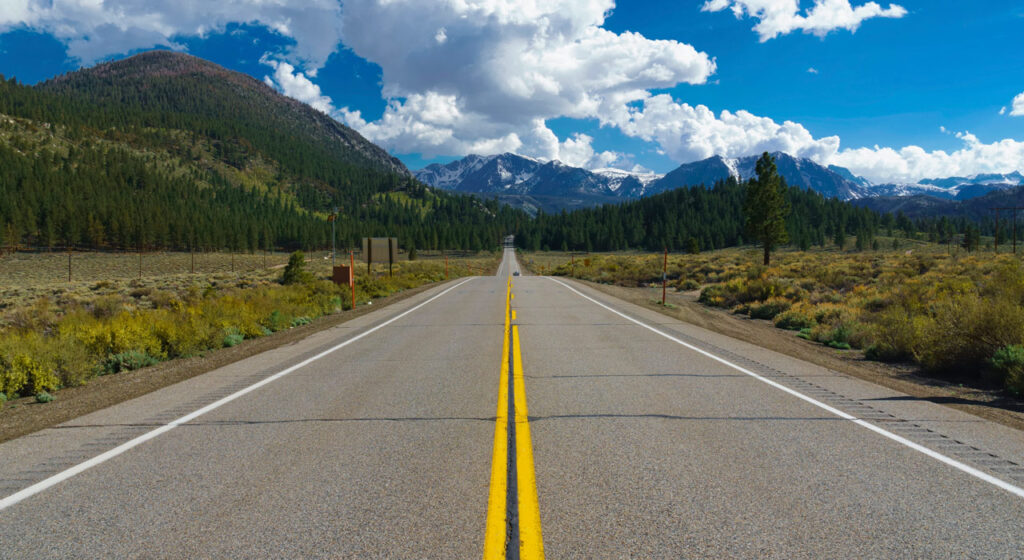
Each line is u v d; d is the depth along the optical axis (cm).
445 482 350
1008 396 670
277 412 539
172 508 315
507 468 375
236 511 309
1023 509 311
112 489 344
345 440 443
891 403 568
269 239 15712
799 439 443
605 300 2138
